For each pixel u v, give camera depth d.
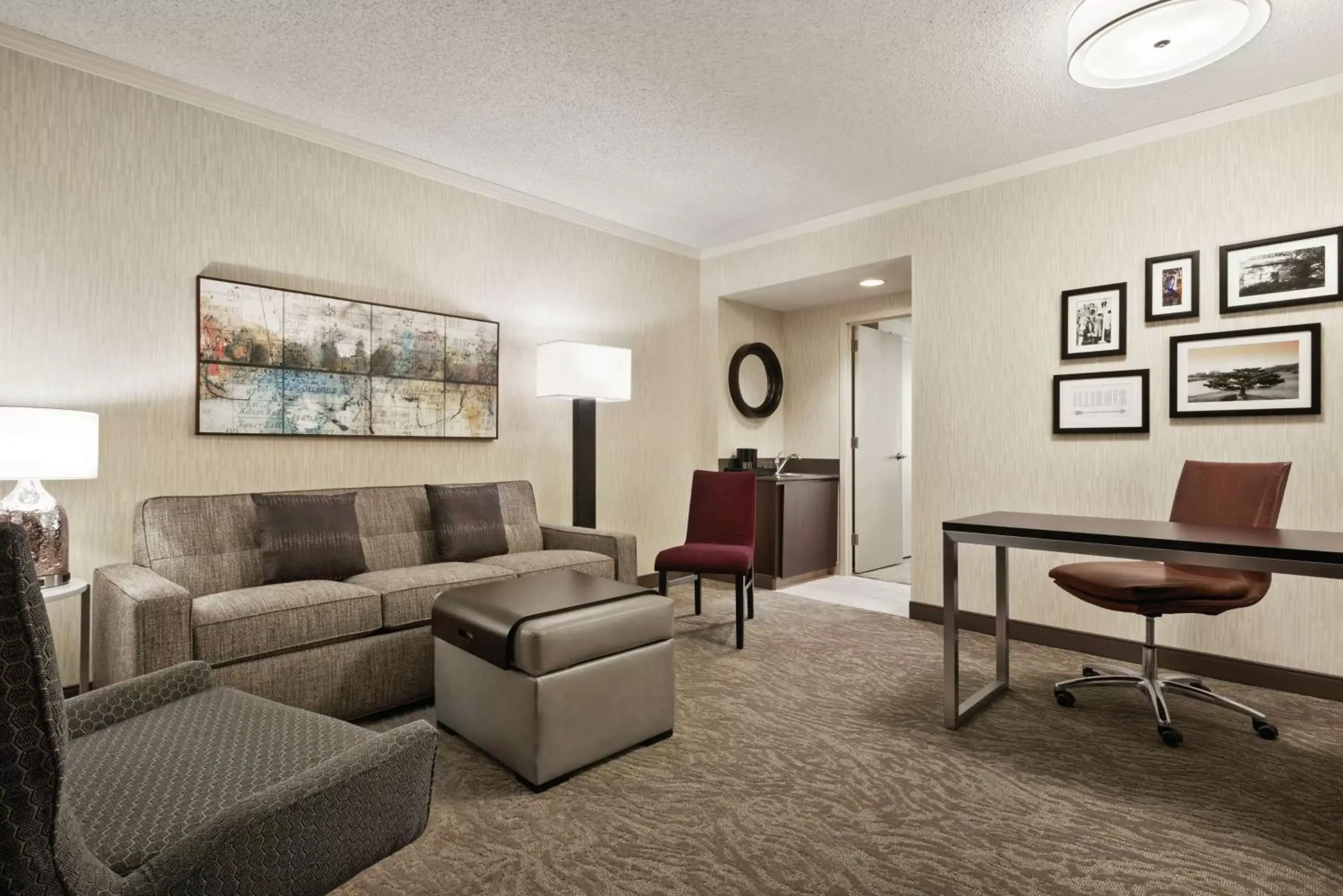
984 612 3.66
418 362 3.53
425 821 1.16
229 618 2.16
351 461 3.31
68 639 2.54
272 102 2.96
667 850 1.65
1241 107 2.92
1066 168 3.41
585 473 4.01
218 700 1.42
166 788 1.06
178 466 2.79
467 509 3.31
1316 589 2.73
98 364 2.60
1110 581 2.40
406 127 3.21
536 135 3.29
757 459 5.27
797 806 1.85
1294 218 2.79
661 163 3.60
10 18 2.35
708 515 3.96
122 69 2.64
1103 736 2.30
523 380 4.05
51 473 2.13
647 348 4.81
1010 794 1.91
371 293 3.39
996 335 3.64
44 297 2.48
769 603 4.36
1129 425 3.20
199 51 2.57
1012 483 3.58
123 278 2.66
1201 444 3.02
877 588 4.88
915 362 3.96
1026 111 3.01
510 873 1.56
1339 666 2.68
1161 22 2.17
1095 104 2.95
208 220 2.88
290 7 2.31
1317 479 2.74
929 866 1.58
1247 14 2.13
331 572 2.75
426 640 2.62
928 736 2.30
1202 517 2.58
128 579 2.24
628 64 2.67
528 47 2.55
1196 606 2.28
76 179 2.55
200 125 2.86
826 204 4.22
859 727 2.39
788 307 5.53
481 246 3.85
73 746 1.19
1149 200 3.16
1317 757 2.14
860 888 1.50
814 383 5.60
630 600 2.26
